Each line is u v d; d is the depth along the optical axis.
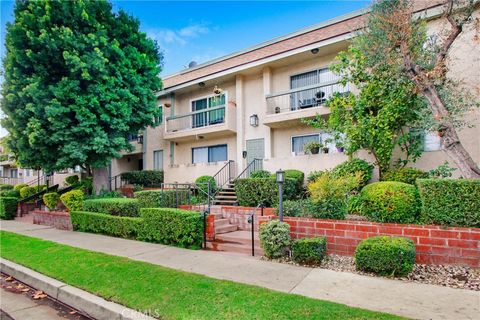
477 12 7.66
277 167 10.70
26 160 11.70
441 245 4.95
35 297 4.52
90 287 4.30
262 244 5.80
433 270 4.77
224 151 14.63
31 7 10.61
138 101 12.66
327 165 9.52
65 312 3.98
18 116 10.88
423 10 8.64
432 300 3.66
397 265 4.48
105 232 8.66
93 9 11.57
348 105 8.39
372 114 8.04
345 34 10.15
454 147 5.90
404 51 6.59
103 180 13.53
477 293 3.87
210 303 3.57
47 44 10.32
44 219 11.20
